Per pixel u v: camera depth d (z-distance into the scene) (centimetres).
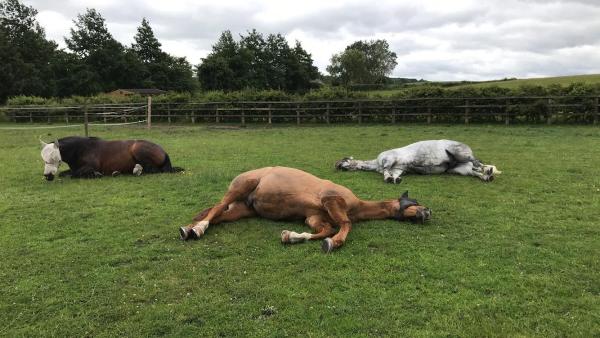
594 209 662
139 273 462
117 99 3203
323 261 482
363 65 8806
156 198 765
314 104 2450
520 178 884
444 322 362
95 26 7744
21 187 861
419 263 474
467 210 669
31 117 2881
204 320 374
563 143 1384
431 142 916
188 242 545
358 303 395
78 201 753
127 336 356
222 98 2720
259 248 522
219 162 1145
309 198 563
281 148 1414
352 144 1494
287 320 372
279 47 7662
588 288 415
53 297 418
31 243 554
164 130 2194
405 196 622
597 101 1903
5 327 372
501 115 2102
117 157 943
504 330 351
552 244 524
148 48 8581
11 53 6462
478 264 469
